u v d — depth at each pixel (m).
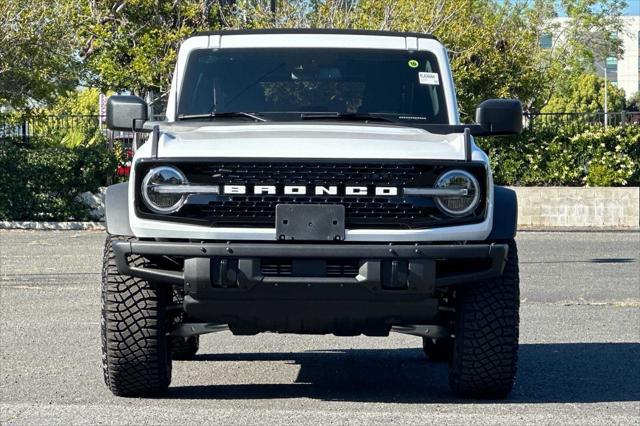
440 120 10.42
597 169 34.91
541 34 58.94
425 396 9.67
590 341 12.99
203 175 8.81
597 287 18.81
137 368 9.15
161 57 41.28
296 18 34.53
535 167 35.28
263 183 8.78
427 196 8.85
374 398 9.55
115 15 42.44
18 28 32.66
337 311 8.82
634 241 28.55
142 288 9.09
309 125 9.85
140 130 9.97
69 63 34.44
